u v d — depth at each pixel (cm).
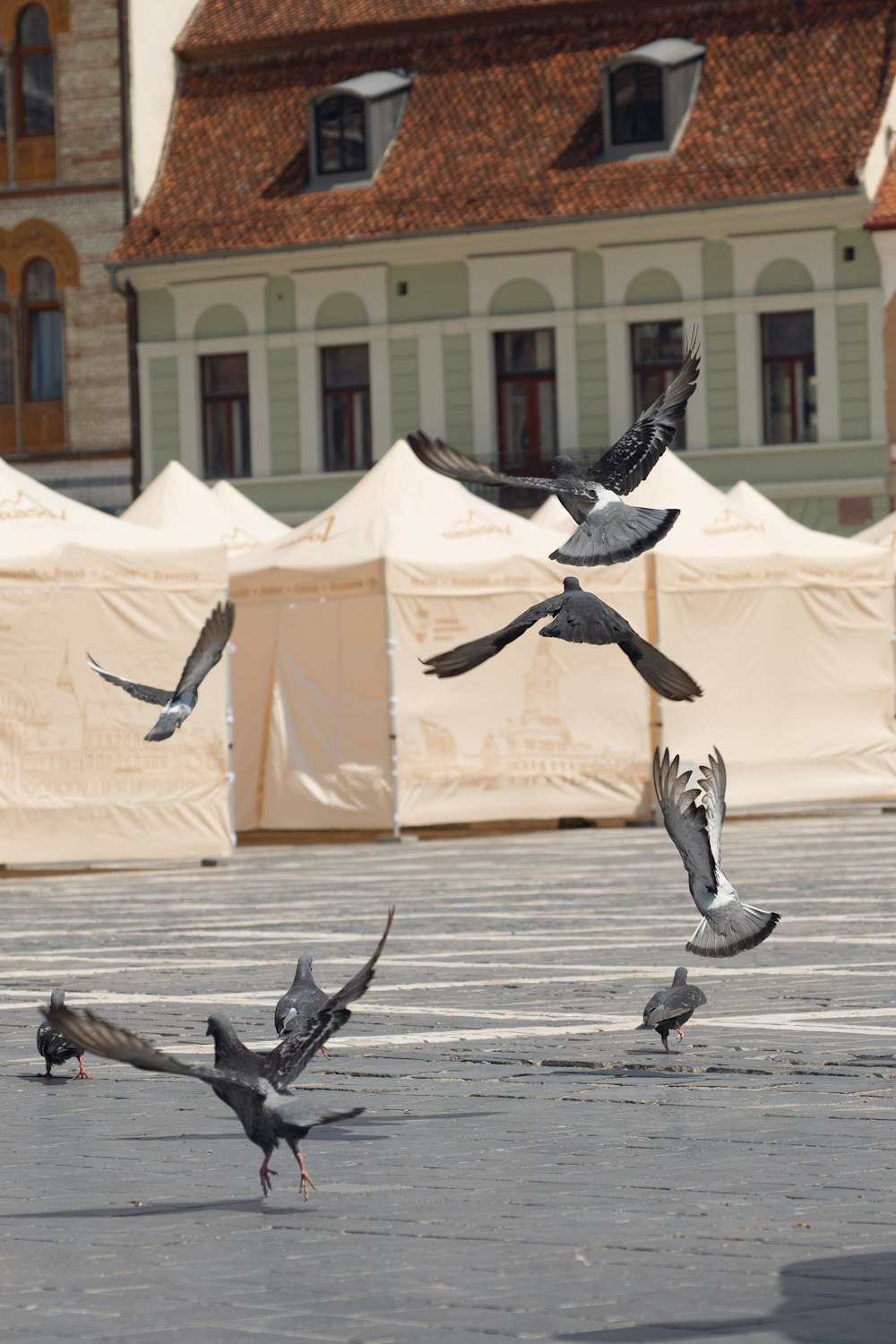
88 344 4725
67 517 2634
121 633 2594
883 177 4366
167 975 1507
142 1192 809
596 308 4459
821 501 4391
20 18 4747
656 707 3092
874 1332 582
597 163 4456
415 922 1856
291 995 1027
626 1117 934
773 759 3188
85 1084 1086
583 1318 605
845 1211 737
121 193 4691
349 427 4644
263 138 4697
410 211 4512
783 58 4425
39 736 2558
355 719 2967
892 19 4412
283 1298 638
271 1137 709
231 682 3016
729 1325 593
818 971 1437
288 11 4769
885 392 4341
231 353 4659
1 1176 845
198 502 3362
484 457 4519
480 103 4584
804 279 4356
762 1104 957
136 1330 606
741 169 4338
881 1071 1030
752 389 4394
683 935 1691
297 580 2998
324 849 2931
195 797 2639
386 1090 1023
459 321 4534
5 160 4759
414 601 2952
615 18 4562
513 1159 847
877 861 2394
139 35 4691
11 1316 625
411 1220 742
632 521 561
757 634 3180
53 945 1748
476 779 2994
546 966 1509
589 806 3059
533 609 582
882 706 3281
